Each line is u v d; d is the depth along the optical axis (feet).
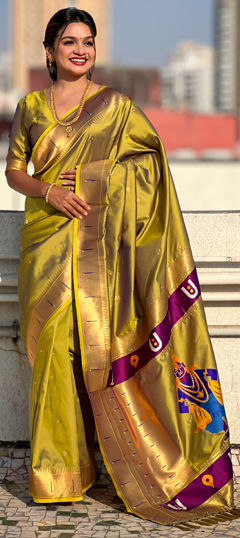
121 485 9.18
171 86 258.16
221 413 9.55
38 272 9.11
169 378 9.37
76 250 9.11
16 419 10.69
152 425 9.41
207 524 8.75
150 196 9.59
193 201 35.09
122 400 9.43
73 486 8.93
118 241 9.29
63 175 9.21
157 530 8.58
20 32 370.12
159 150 9.60
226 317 10.61
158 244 9.40
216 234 10.46
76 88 9.42
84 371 9.11
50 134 9.25
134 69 61.05
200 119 58.23
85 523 8.76
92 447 9.95
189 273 9.63
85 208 9.11
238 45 240.12
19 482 10.05
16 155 9.58
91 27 9.41
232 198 34.86
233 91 242.78
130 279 9.38
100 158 9.25
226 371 10.66
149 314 9.35
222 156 56.75
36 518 8.87
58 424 8.97
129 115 9.41
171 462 9.32
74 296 9.12
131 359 9.52
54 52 9.43
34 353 9.20
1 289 10.49
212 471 9.34
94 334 9.09
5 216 10.35
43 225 9.29
